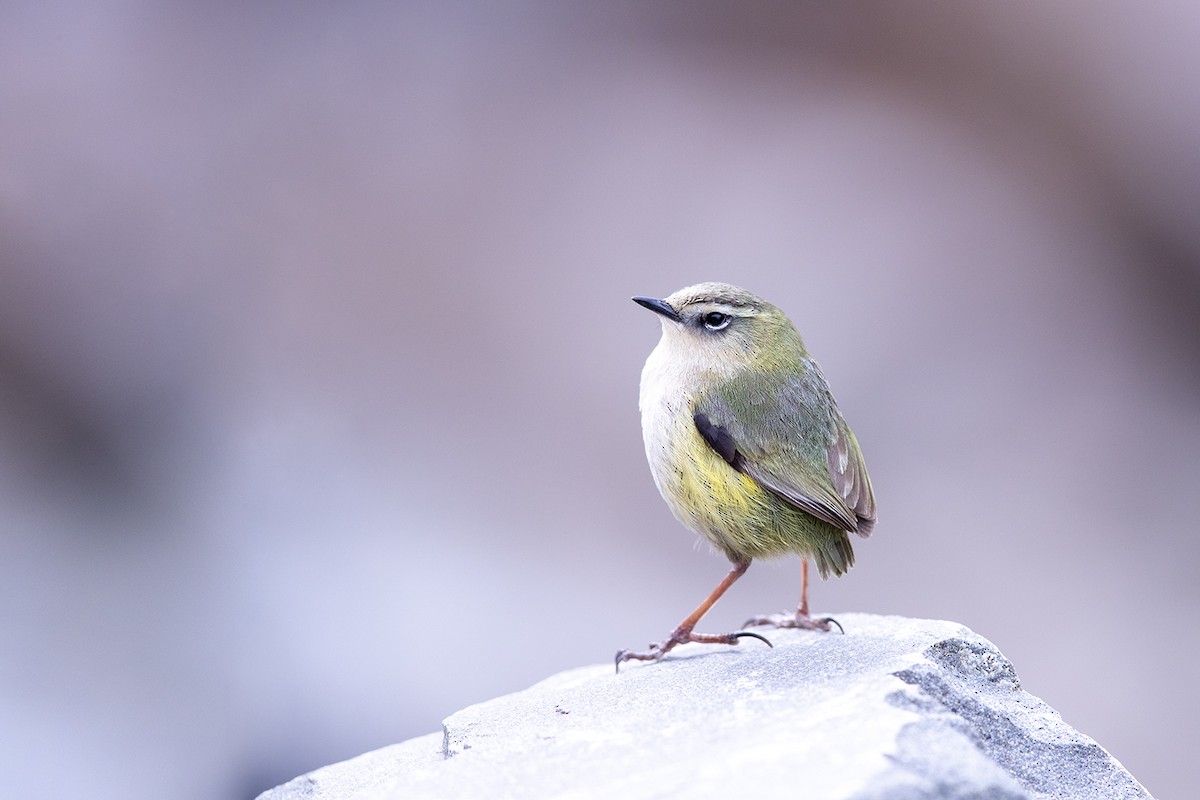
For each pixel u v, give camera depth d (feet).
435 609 44.19
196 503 47.52
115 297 52.80
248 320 53.26
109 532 45.73
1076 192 59.88
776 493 29.40
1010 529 47.83
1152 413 52.60
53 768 37.29
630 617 45.01
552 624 44.29
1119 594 45.27
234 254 54.80
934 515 48.44
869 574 46.75
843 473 30.12
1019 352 53.98
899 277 55.62
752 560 30.63
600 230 57.26
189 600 43.50
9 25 58.18
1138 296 57.82
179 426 50.03
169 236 54.70
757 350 30.60
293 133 58.44
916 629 24.99
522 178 58.80
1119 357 54.75
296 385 52.08
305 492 48.19
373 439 50.42
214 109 58.44
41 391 49.98
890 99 62.23
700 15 63.77
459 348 54.19
